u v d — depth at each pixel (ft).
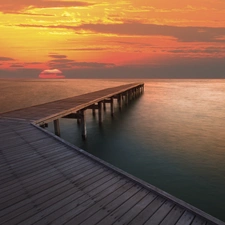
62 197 13.17
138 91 150.30
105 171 16.76
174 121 65.41
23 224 10.80
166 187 26.99
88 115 75.72
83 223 10.84
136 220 11.03
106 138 48.29
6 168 17.26
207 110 84.43
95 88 219.41
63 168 17.30
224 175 29.94
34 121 32.19
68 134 51.49
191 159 35.78
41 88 224.12
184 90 194.80
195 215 11.34
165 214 11.46
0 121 32.68
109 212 11.69
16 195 13.42
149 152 39.24
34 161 18.63
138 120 67.31
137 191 13.83
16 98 128.47
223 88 224.53
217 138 47.60
